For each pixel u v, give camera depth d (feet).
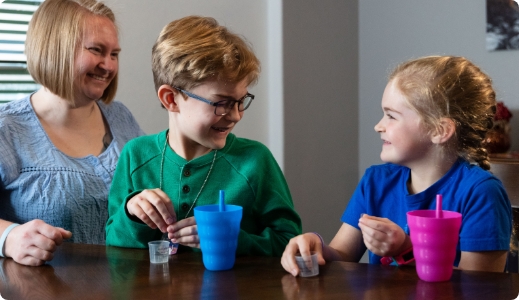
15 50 7.86
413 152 4.10
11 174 5.25
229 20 9.38
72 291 3.19
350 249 4.61
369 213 4.55
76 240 5.44
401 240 3.52
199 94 4.04
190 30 4.15
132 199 4.05
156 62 4.30
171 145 4.65
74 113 5.78
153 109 8.54
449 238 3.08
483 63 9.46
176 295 3.02
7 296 3.16
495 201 3.94
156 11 8.46
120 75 8.15
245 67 4.03
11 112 5.53
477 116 4.08
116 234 4.25
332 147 10.81
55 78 5.36
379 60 10.85
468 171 4.12
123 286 3.24
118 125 6.21
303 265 3.32
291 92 9.98
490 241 3.84
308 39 10.19
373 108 11.02
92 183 5.53
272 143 10.14
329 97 10.66
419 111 3.97
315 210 10.59
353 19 11.00
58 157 5.49
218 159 4.57
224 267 3.51
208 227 3.46
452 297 2.85
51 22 5.35
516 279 3.15
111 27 5.64
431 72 4.02
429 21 10.10
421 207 4.23
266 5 9.88
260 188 4.58
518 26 8.96
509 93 9.16
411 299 2.83
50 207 5.30
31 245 3.82
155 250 3.75
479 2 9.43
